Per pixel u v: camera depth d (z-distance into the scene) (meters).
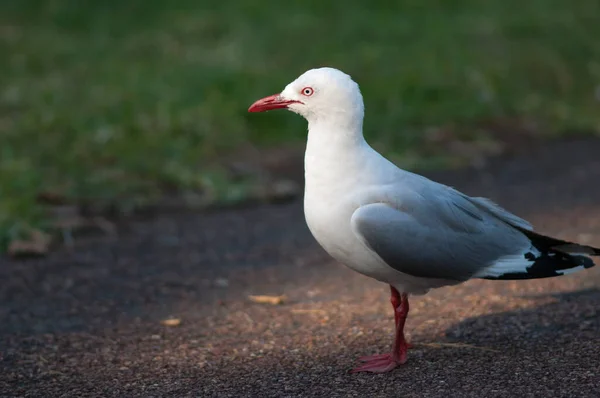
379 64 18.36
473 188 13.26
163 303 9.16
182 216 12.26
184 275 10.02
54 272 10.13
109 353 7.82
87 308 9.05
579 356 7.06
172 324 8.50
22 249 10.68
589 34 20.77
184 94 16.28
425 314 8.39
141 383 7.12
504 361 7.11
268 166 14.09
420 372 7.02
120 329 8.45
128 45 19.67
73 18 21.72
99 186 12.76
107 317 8.80
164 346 7.95
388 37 20.06
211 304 9.07
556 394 6.40
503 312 8.25
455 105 16.75
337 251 7.14
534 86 18.38
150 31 20.77
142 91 16.44
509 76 18.27
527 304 8.43
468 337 7.71
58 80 17.25
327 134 7.02
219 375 7.20
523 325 7.88
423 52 19.02
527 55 19.27
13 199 11.81
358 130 7.05
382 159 7.17
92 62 18.58
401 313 7.24
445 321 8.15
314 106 7.02
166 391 6.93
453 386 6.69
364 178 7.00
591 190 12.81
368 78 17.56
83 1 22.42
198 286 9.65
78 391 7.01
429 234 6.92
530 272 7.10
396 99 16.72
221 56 18.55
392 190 6.96
